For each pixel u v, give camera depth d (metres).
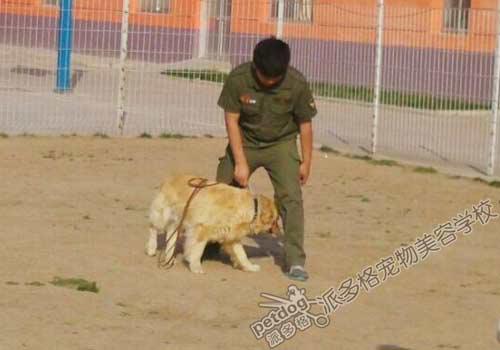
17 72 30.73
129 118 24.48
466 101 26.41
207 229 12.38
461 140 24.48
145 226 14.63
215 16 31.48
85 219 14.86
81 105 25.89
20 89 27.83
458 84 26.44
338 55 29.28
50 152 19.97
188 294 11.56
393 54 27.11
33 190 16.61
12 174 17.77
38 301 10.82
